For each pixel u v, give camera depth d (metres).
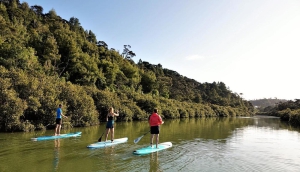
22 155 9.48
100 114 29.47
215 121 40.12
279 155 10.73
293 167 8.63
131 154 9.93
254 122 39.53
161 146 11.62
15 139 13.50
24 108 17.30
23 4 76.50
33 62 30.83
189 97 82.88
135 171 7.50
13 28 43.75
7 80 17.45
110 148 11.16
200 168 8.10
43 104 19.12
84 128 20.88
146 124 27.34
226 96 119.88
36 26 63.06
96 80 44.41
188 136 16.70
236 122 38.19
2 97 16.70
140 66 90.31
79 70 42.34
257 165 8.81
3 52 27.86
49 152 10.10
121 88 49.97
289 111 48.56
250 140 15.52
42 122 19.02
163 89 69.62
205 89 119.00
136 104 39.97
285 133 20.67
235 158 9.85
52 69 37.66
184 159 9.34
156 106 41.22
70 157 9.24
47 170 7.46
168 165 8.34
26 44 42.19
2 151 10.22
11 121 16.73
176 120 40.72
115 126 24.17
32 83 18.64
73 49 46.62
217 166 8.46
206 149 11.65
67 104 21.53
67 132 17.52
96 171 7.42
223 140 15.12
